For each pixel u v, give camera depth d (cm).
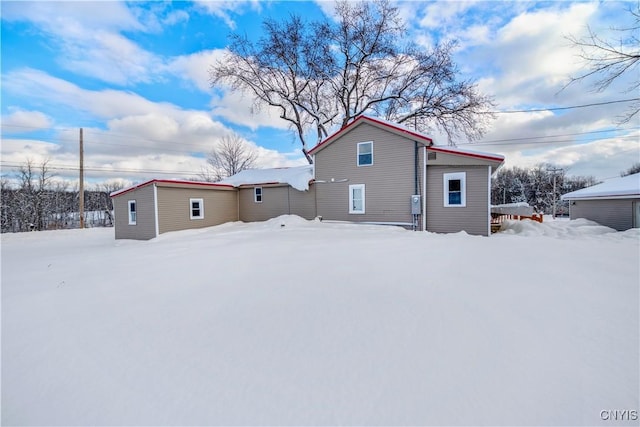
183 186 1455
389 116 2061
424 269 401
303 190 1470
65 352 231
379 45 1870
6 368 213
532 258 462
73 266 561
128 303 326
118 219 1509
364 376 185
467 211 1090
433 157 1123
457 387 172
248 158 3319
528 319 254
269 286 352
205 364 205
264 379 186
